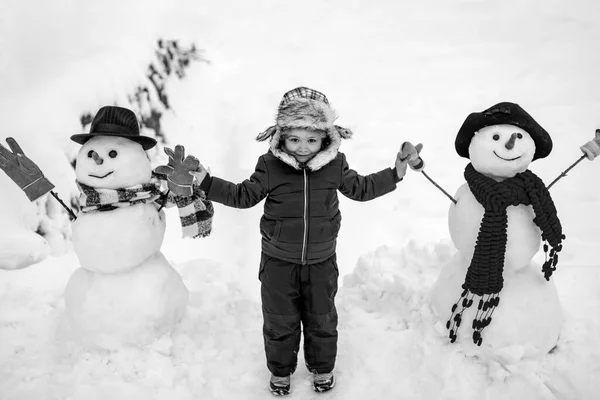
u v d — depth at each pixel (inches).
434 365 108.7
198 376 110.3
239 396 107.7
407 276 133.8
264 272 103.9
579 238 170.4
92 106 184.2
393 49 297.9
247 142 222.1
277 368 106.7
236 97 245.6
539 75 271.1
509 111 103.3
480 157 103.4
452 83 271.3
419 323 118.6
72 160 173.3
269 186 100.3
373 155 224.1
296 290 103.9
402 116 250.4
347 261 171.8
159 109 214.8
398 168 104.4
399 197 199.3
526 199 101.9
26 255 151.3
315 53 290.8
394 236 181.8
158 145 208.2
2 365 112.3
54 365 112.1
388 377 110.2
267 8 316.5
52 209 166.6
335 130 99.4
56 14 208.8
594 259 154.9
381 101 261.0
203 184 97.9
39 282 140.9
